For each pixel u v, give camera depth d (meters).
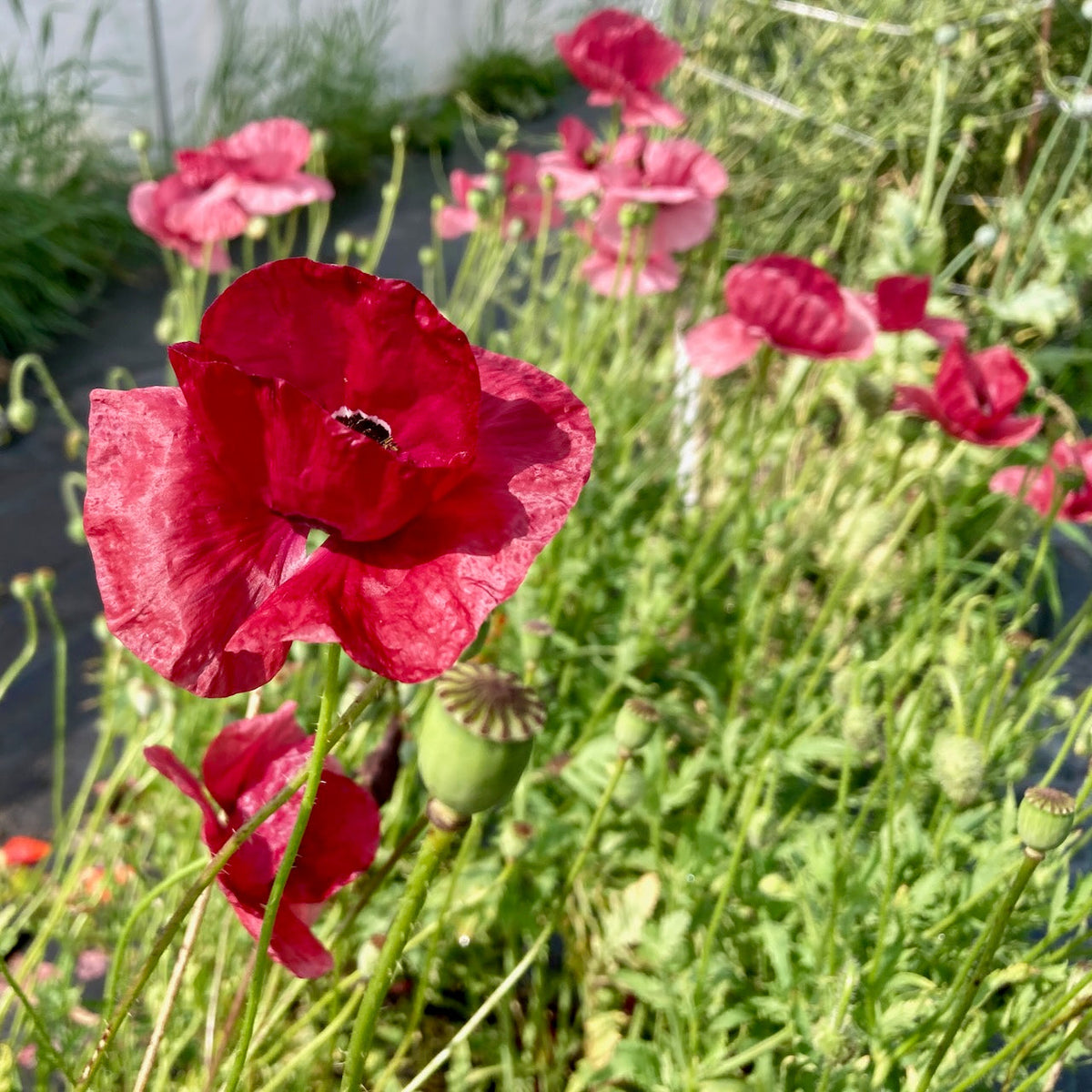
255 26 1.35
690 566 0.42
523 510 0.16
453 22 1.65
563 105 1.75
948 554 0.47
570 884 0.26
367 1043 0.19
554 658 0.43
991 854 0.31
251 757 0.21
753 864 0.31
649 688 0.41
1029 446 0.53
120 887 0.36
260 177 0.46
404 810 0.32
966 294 0.65
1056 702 0.39
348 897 0.31
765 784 0.37
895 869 0.30
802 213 0.71
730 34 0.71
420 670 0.15
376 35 1.48
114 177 1.12
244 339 0.16
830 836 0.35
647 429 0.55
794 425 0.54
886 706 0.27
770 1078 0.26
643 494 0.53
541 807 0.34
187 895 0.17
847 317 0.39
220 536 0.16
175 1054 0.28
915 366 0.54
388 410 0.16
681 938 0.29
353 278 0.15
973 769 0.26
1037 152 0.67
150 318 0.97
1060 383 0.67
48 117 1.05
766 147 0.70
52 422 0.78
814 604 0.52
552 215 0.57
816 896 0.30
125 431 0.16
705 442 0.56
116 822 0.34
